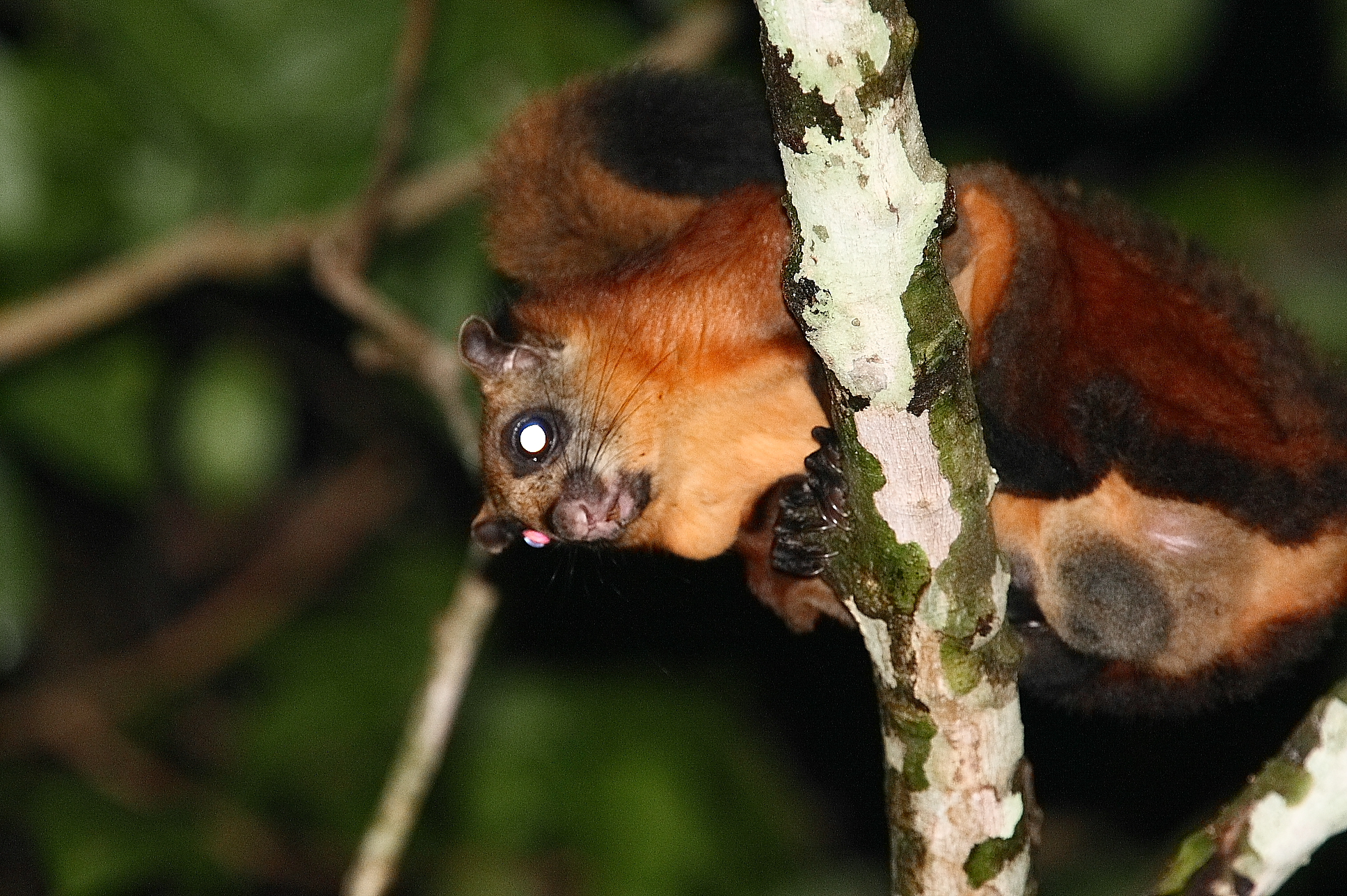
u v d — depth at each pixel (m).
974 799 7.46
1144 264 8.77
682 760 14.21
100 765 15.27
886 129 6.35
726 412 8.83
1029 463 8.34
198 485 14.66
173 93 13.81
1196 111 14.78
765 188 8.70
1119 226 8.94
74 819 13.30
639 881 13.63
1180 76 12.70
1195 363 8.48
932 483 7.00
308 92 13.94
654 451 9.12
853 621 8.34
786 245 8.40
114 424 13.88
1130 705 9.30
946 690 7.34
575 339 9.30
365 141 14.05
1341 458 8.44
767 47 6.32
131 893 13.89
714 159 9.40
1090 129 14.83
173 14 13.67
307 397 16.84
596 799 14.05
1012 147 14.80
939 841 7.52
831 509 7.63
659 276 8.81
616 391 9.09
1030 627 8.99
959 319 6.77
